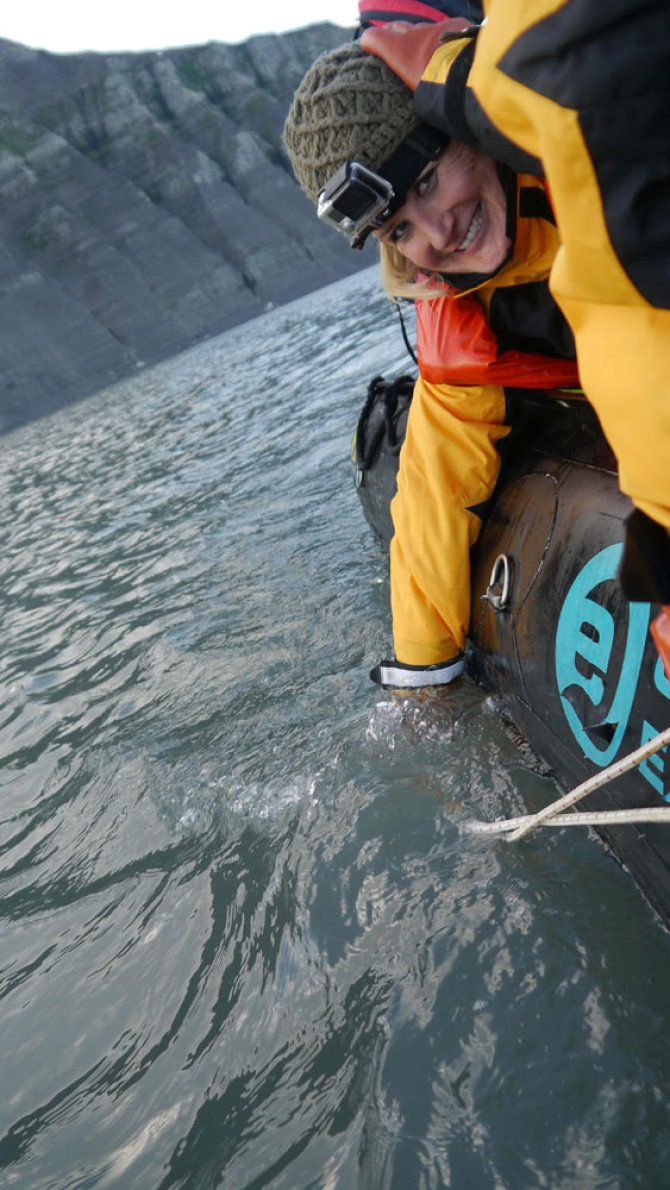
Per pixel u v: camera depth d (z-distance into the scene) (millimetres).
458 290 1469
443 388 1786
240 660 2891
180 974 1664
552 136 639
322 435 5645
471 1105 1202
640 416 718
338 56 1260
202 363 19141
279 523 4168
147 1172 1284
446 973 1426
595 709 1368
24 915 2035
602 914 1426
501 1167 1108
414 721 2068
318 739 2244
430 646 1965
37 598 4738
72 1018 1652
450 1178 1114
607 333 726
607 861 1525
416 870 1677
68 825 2340
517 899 1521
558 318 1525
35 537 6535
